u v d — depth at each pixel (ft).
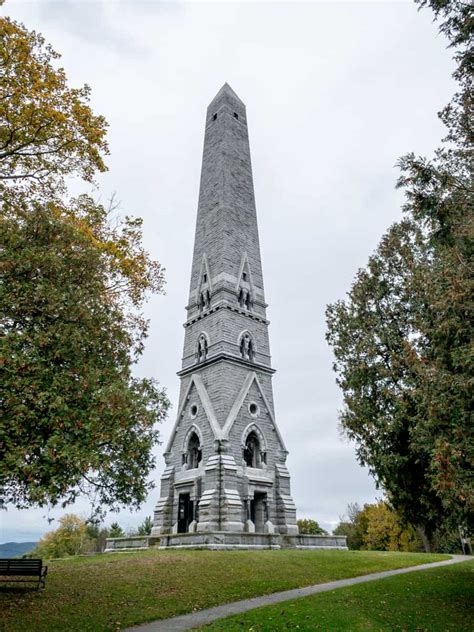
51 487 45.42
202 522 113.09
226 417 127.95
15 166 68.59
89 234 70.54
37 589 65.57
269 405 142.41
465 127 62.28
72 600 60.03
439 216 57.67
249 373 140.15
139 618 52.80
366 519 282.97
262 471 128.57
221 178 166.81
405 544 232.53
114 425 53.06
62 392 49.57
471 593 67.82
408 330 78.33
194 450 134.00
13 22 65.10
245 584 70.03
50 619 51.37
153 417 60.70
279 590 68.74
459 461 51.57
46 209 64.44
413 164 58.65
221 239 155.02
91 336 57.62
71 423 48.32
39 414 47.37
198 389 137.59
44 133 66.54
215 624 49.08
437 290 58.39
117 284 76.64
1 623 48.83
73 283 59.67
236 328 143.84
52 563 94.22
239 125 185.16
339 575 81.15
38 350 50.21
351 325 85.05
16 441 45.80
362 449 80.23
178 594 63.87
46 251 56.24
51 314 54.29
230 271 151.53
